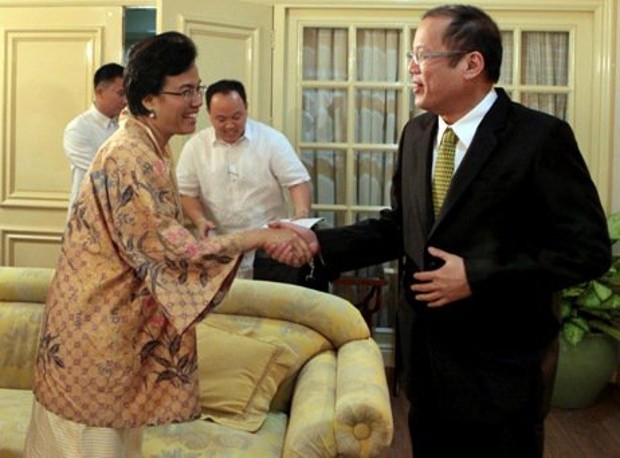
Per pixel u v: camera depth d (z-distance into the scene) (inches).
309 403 73.0
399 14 152.3
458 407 59.2
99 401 56.7
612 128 149.6
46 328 59.0
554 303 60.1
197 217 128.8
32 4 156.1
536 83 152.7
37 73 157.8
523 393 57.8
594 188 57.8
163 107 58.7
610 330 133.6
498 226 57.7
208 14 142.6
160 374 58.2
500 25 150.2
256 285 94.0
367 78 155.7
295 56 153.9
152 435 78.5
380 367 79.5
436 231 59.3
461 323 58.9
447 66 58.1
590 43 150.3
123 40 155.6
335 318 90.0
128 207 55.9
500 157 57.2
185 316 55.8
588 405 140.3
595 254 55.4
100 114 135.6
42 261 160.4
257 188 129.0
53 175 158.6
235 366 85.7
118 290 56.7
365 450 66.2
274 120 153.5
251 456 75.9
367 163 158.2
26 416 85.4
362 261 70.9
